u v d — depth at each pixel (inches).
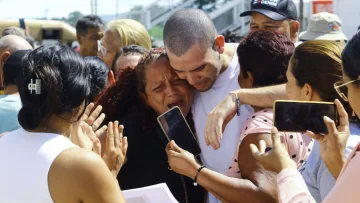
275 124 83.7
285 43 101.5
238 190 89.4
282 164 75.9
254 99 99.3
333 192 68.5
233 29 593.9
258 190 88.1
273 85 100.3
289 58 100.3
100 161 75.9
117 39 179.2
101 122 104.7
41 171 74.9
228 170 98.0
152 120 109.0
